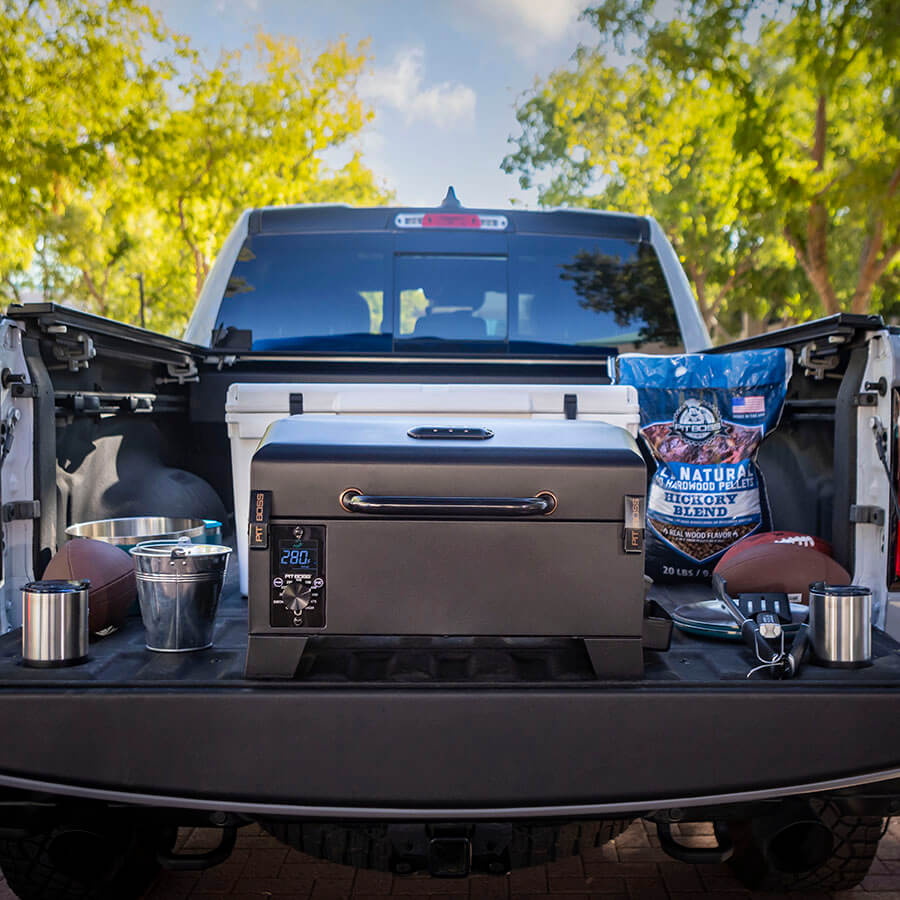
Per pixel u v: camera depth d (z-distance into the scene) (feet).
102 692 6.80
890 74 60.64
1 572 8.04
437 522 7.06
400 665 7.36
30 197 67.46
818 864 9.67
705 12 64.23
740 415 10.34
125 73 69.67
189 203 78.43
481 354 13.04
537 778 6.82
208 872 10.84
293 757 6.78
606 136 82.38
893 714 6.93
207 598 7.75
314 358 13.21
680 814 7.48
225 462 13.38
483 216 14.71
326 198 97.04
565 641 7.79
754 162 64.90
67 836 8.90
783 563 8.61
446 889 10.45
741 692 6.91
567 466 7.06
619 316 14.89
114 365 10.73
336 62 79.56
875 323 8.51
